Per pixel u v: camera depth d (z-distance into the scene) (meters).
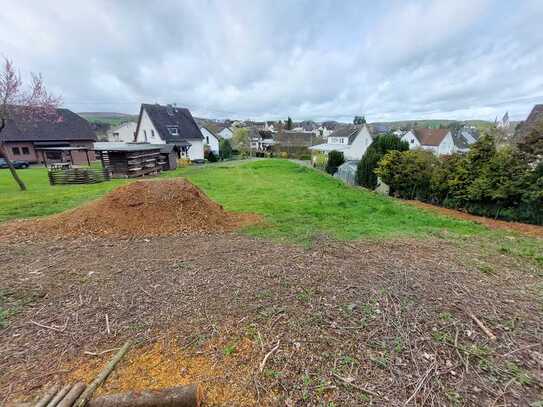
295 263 3.57
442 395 1.69
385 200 8.68
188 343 2.13
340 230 5.18
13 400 1.66
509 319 2.44
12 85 12.05
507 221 6.71
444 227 5.71
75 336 2.22
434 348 2.08
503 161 6.77
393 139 11.87
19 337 2.21
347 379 1.81
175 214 5.41
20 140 24.72
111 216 5.23
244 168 18.00
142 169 17.03
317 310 2.53
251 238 4.70
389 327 2.30
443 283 3.07
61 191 10.77
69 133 27.44
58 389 1.72
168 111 28.75
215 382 1.79
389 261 3.67
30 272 3.36
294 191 10.12
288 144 41.69
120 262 3.66
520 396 1.69
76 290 2.92
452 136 35.31
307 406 1.62
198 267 3.48
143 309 2.57
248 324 2.34
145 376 1.83
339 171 16.42
